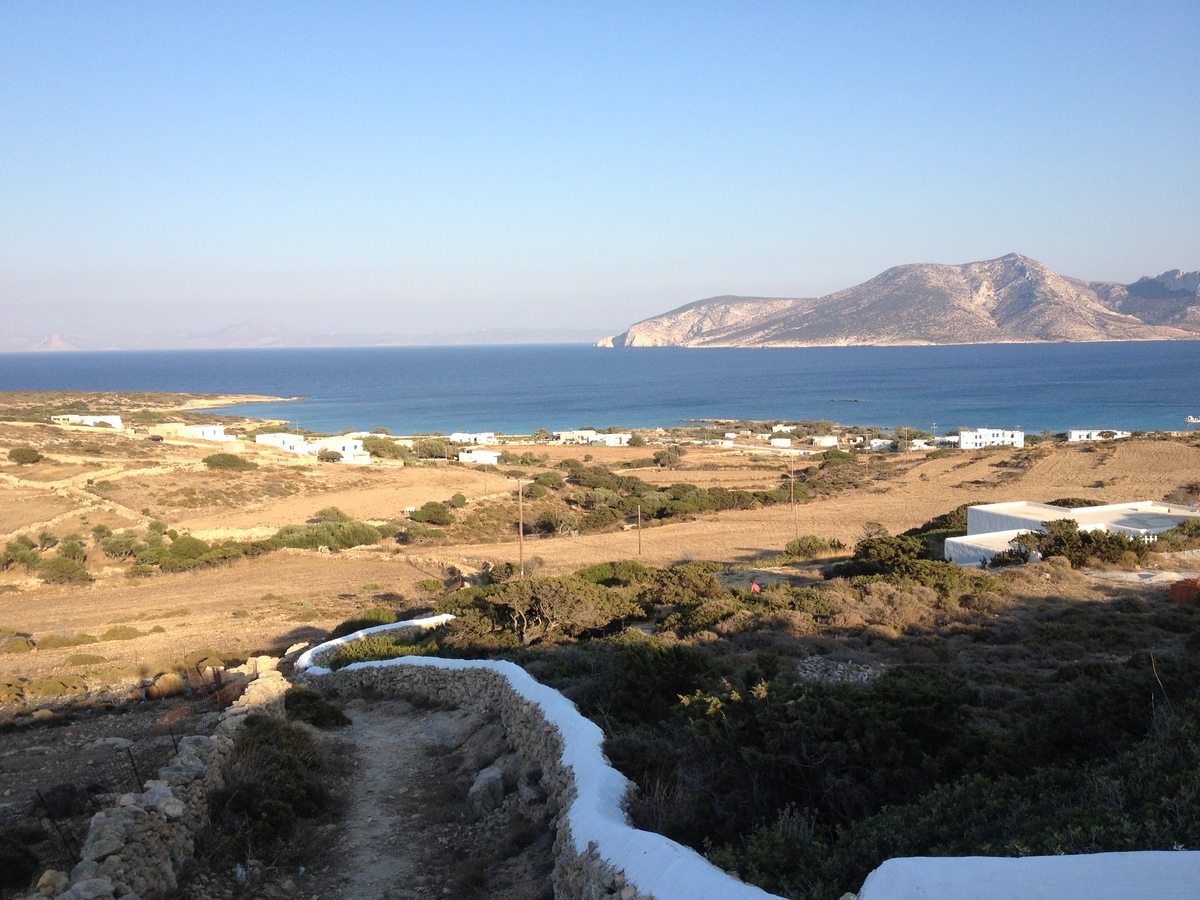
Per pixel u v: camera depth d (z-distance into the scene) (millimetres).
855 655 16656
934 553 36844
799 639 18109
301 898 8758
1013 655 16375
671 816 7961
